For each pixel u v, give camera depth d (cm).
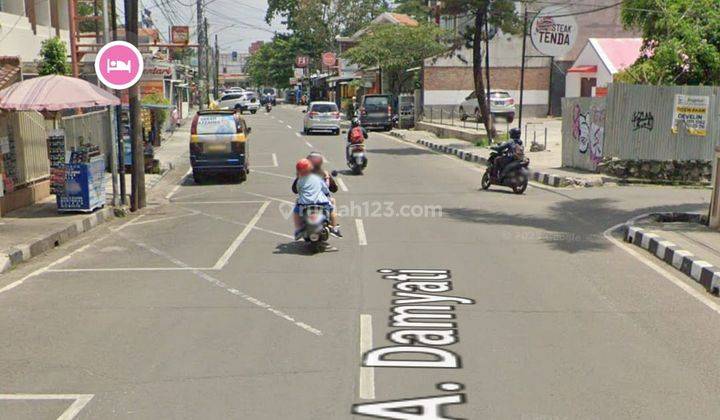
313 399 525
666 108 1822
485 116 2862
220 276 908
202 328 696
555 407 514
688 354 628
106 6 1438
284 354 621
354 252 1049
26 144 1457
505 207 1477
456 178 1989
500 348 639
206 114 1886
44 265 991
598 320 728
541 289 847
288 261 991
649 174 1856
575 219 1341
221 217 1378
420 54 4325
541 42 2456
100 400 525
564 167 2102
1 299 811
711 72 2061
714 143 1822
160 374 576
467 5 2733
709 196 1625
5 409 510
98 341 659
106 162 2067
